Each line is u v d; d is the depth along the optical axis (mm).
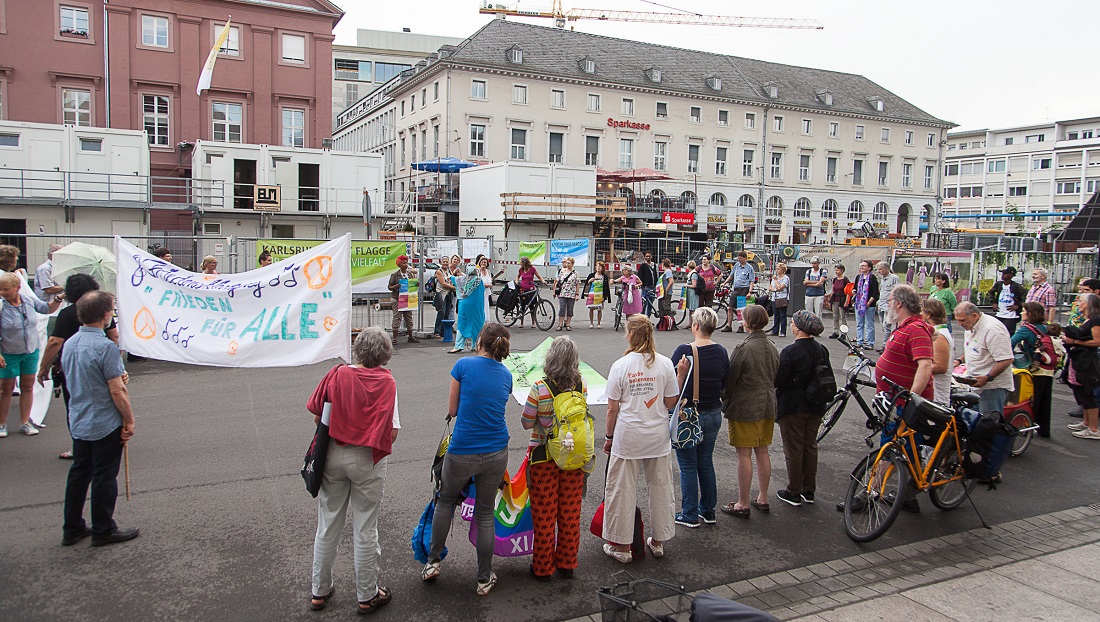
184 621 4098
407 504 5902
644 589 3434
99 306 4930
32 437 7465
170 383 10117
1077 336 8359
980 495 6633
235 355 9617
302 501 5871
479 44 49156
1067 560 5270
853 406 9977
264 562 4828
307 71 34031
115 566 4719
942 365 6113
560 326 16703
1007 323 13047
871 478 5645
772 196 58781
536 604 4414
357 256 13883
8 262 7910
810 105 59312
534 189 35438
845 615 4410
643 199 48000
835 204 61781
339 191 31844
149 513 5566
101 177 27281
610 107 52250
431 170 42500
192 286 9469
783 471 7086
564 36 53719
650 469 5035
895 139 63969
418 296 14562
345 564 4883
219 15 32281
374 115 63062
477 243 25578
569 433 4473
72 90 30469
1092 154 83625
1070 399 10719
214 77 32375
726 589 4691
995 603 4594
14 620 4047
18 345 7262
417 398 9484
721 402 5637
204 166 29656
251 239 13758
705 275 17438
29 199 25562
